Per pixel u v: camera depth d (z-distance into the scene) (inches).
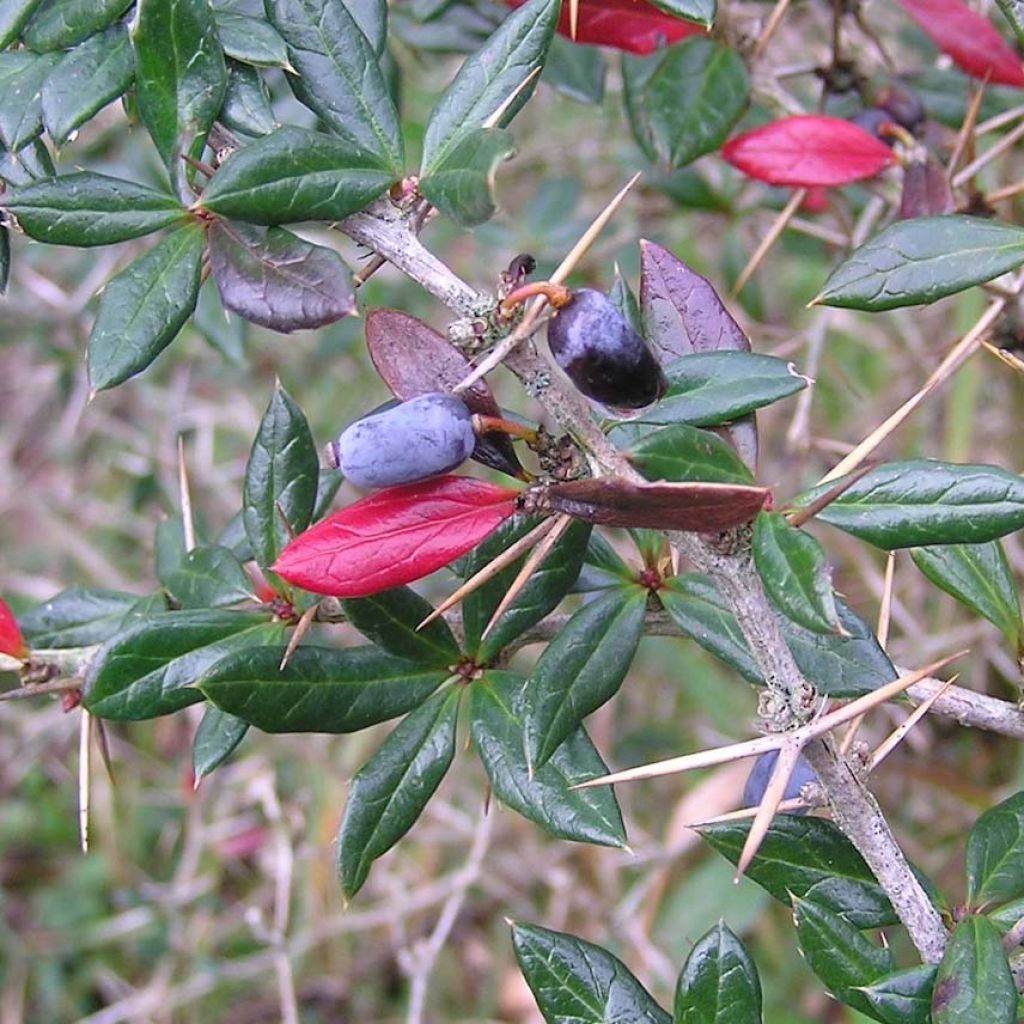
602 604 6.1
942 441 13.4
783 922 13.6
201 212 5.8
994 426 13.4
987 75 8.4
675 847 12.3
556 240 12.5
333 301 5.5
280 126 5.7
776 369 5.8
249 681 6.0
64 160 12.0
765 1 10.0
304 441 6.5
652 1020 6.1
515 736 6.1
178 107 5.8
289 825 13.4
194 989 12.9
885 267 6.0
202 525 8.8
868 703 5.5
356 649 6.2
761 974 13.4
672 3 5.9
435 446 5.3
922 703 6.3
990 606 6.5
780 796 5.4
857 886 6.1
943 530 5.5
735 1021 5.8
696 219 13.2
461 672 6.2
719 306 6.2
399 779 6.1
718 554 5.5
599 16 7.8
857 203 10.5
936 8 8.4
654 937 12.9
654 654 13.7
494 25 9.6
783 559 5.3
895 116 8.7
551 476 5.5
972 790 11.8
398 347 5.7
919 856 12.6
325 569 5.4
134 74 6.0
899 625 13.3
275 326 5.6
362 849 6.1
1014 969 5.9
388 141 5.8
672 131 8.2
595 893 13.7
